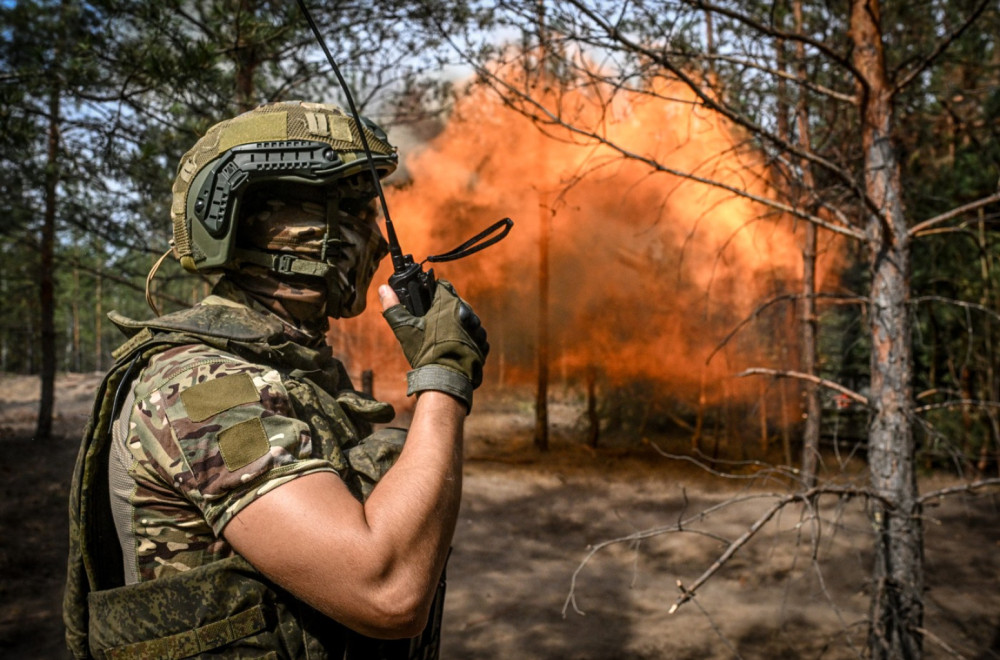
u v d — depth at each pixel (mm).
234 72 4797
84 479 1162
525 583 7348
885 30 5336
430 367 1165
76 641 1216
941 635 6098
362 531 986
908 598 3844
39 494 9273
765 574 7523
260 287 1315
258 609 1081
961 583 7332
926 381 11211
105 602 1124
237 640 1072
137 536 1098
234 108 4594
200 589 1068
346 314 1423
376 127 1419
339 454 1201
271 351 1230
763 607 6703
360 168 1312
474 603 6812
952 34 3801
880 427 4008
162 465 1056
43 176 6117
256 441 1039
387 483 1061
